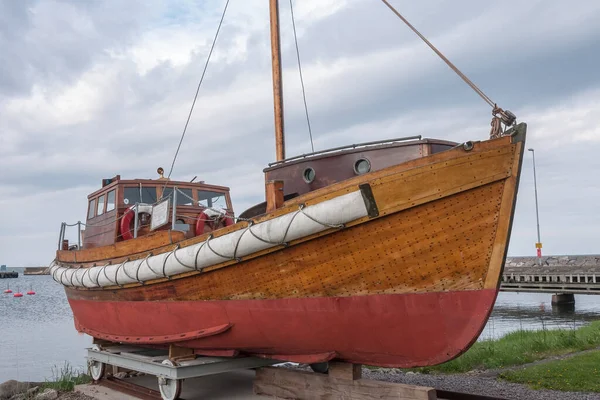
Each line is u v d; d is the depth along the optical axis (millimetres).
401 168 5492
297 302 6355
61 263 11648
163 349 9164
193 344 7762
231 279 6883
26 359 18438
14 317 35219
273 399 7555
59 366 16906
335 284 6008
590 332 14273
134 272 8086
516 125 5211
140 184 10055
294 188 7055
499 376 9281
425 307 5559
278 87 9383
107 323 9688
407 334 5781
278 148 9297
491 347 12211
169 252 7570
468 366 10711
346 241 5777
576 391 7895
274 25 9414
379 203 5504
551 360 10766
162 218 8188
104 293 9391
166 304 7953
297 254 6145
